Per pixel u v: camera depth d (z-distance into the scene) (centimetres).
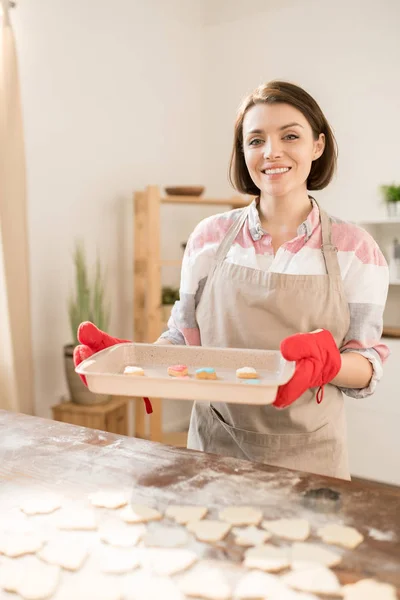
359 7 348
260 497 104
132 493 106
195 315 159
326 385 146
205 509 100
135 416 358
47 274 315
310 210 149
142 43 366
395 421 313
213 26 406
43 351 315
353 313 143
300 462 144
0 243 271
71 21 321
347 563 86
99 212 345
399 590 80
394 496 104
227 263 150
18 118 277
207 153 416
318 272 142
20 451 125
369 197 353
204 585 82
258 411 145
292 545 90
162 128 386
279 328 143
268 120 137
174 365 137
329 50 361
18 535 95
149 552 89
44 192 312
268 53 385
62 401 325
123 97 356
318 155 146
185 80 402
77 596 81
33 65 302
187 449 126
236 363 134
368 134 352
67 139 323
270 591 80
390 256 341
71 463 119
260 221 151
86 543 92
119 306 361
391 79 341
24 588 83
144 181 375
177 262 336
